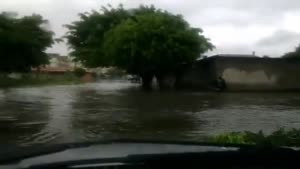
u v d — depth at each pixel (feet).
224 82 115.24
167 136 34.17
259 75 119.24
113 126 40.91
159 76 139.64
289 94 100.17
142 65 127.75
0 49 163.02
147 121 45.14
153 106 64.75
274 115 51.62
